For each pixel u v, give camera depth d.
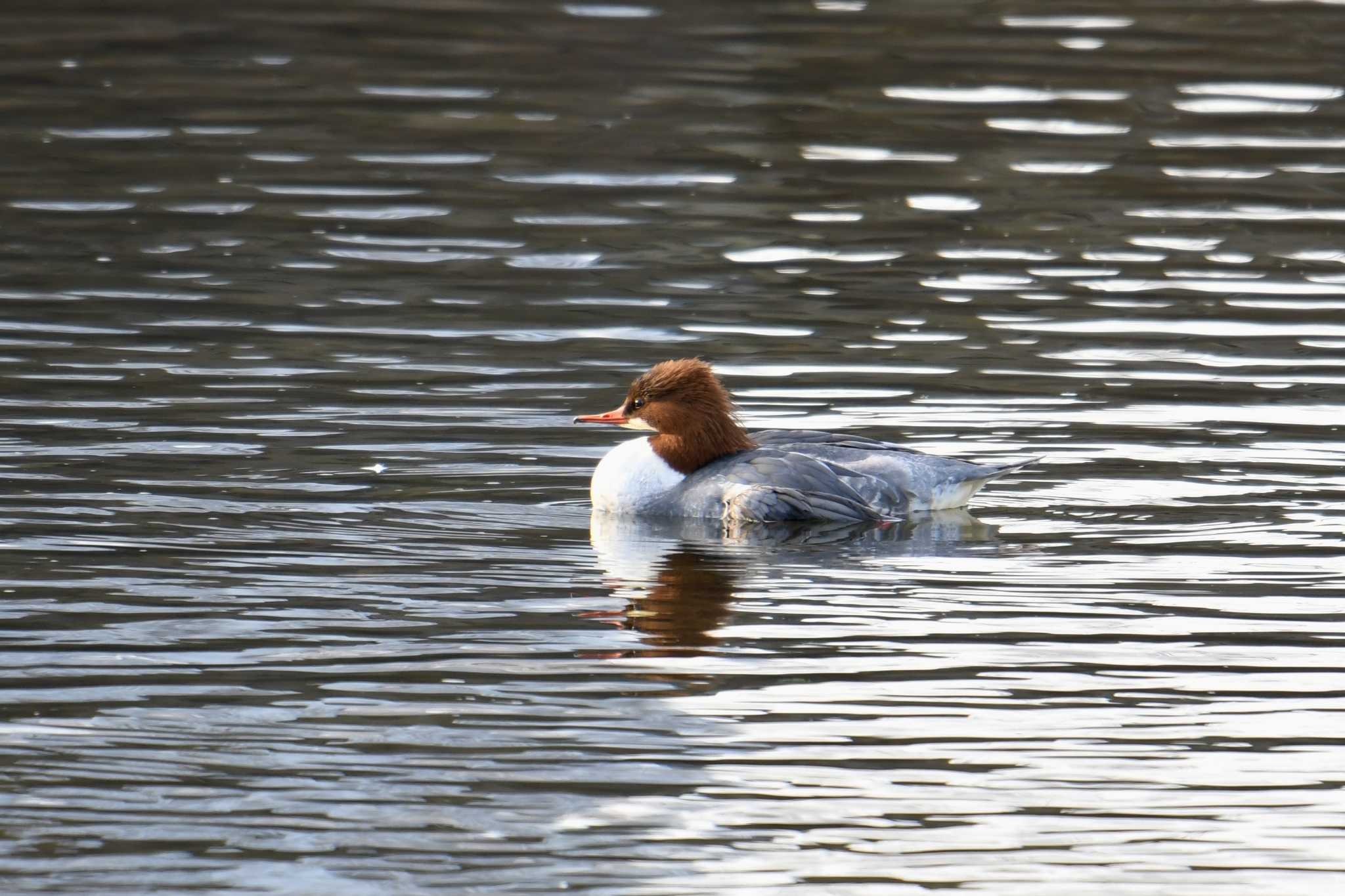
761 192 23.39
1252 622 11.95
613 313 19.02
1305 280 20.34
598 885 8.77
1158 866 8.99
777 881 8.84
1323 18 32.16
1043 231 22.03
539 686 10.83
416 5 32.53
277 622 11.71
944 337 18.41
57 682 10.75
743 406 16.38
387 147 24.94
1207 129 26.11
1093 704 10.72
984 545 13.47
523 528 13.73
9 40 29.53
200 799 9.48
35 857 8.90
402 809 9.41
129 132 25.22
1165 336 18.48
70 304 18.80
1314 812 9.52
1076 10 32.78
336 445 15.28
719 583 12.64
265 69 28.48
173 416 15.77
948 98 27.44
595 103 27.05
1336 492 14.41
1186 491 14.50
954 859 9.04
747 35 30.94
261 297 19.23
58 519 13.41
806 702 10.69
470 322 18.64
